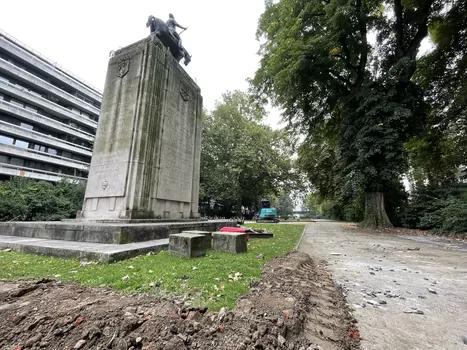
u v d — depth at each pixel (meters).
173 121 9.65
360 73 16.64
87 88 42.81
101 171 8.24
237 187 29.61
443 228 12.21
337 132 20.08
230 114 32.59
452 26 14.97
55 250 4.62
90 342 1.69
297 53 14.04
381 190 15.89
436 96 16.59
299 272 4.05
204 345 1.69
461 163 17.47
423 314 2.74
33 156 32.53
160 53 9.08
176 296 2.49
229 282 3.06
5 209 9.83
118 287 2.71
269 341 1.79
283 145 32.44
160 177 8.61
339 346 2.01
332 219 37.16
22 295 2.45
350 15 13.88
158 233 6.70
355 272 4.63
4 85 30.12
